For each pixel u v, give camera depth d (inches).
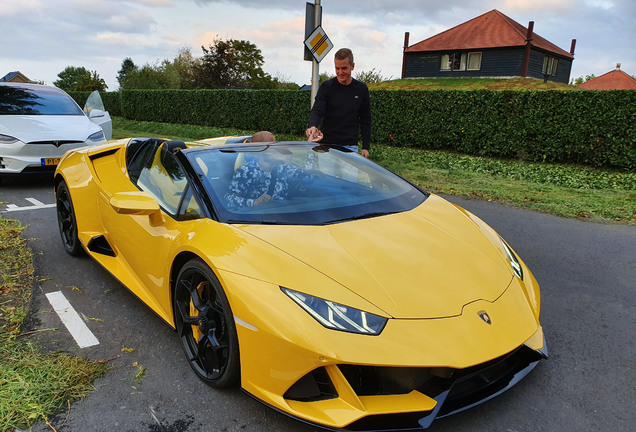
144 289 118.3
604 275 149.6
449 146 482.3
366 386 73.5
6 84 311.4
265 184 108.6
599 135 369.7
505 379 82.1
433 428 79.4
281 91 603.2
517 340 77.3
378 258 85.1
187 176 107.7
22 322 115.6
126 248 122.6
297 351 72.1
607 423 81.0
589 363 99.9
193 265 91.5
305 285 76.9
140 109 850.1
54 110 304.0
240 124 666.8
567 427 80.0
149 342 107.8
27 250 165.9
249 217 96.8
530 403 86.5
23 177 306.8
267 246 85.4
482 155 454.9
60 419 81.5
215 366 90.8
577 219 217.2
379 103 521.0
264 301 76.3
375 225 98.0
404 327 72.5
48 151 264.4
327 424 70.9
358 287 77.3
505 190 280.1
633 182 317.4
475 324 75.4
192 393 89.5
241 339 79.0
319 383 74.6
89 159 153.6
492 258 95.0
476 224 110.8
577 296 134.0
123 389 90.4
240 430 79.4
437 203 118.4
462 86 1249.4
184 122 760.3
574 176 338.6
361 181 119.0
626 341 109.0
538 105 401.1
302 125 585.0
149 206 98.9
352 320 72.6
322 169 120.1
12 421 80.0
